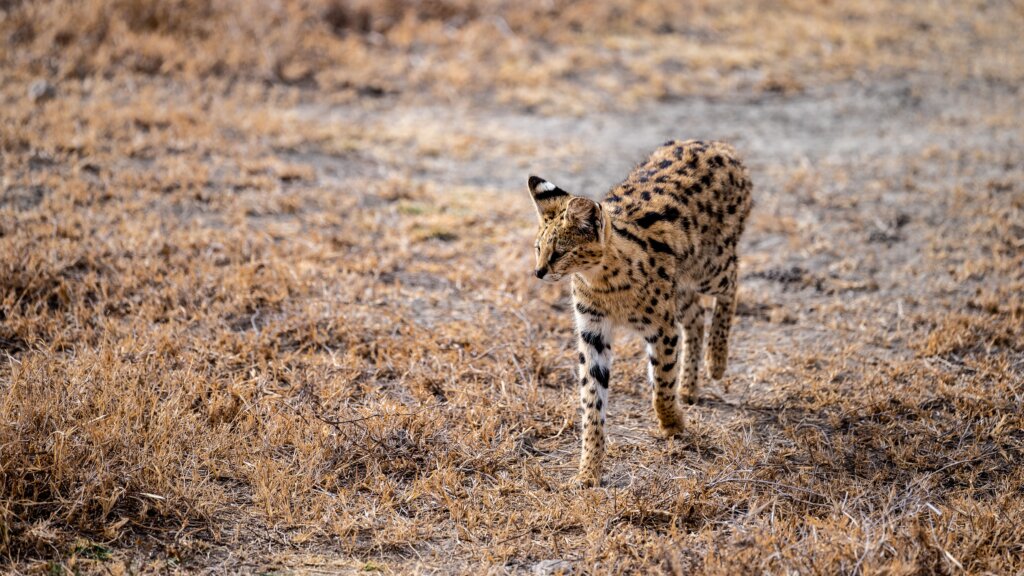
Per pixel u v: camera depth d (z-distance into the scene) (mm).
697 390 16234
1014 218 22594
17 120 23766
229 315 17500
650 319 14375
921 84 33188
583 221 13359
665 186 15227
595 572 11688
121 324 16766
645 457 14570
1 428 12555
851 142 28312
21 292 17297
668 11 38250
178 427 13664
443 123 28688
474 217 22500
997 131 29031
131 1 31016
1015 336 17750
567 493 13539
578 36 35750
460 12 35906
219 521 12547
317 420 14406
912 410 15648
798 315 19031
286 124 26828
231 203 21734
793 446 14852
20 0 30547
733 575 11328
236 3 32594
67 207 20281
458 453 14109
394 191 23344
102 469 12375
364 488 13477
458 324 17812
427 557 12266
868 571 11164
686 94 31969
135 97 26938
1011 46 36938
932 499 13250
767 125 29688
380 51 33062
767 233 22500
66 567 11180
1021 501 13102
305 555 12117
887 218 23078
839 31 37250
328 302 17984
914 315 18750
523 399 15555
